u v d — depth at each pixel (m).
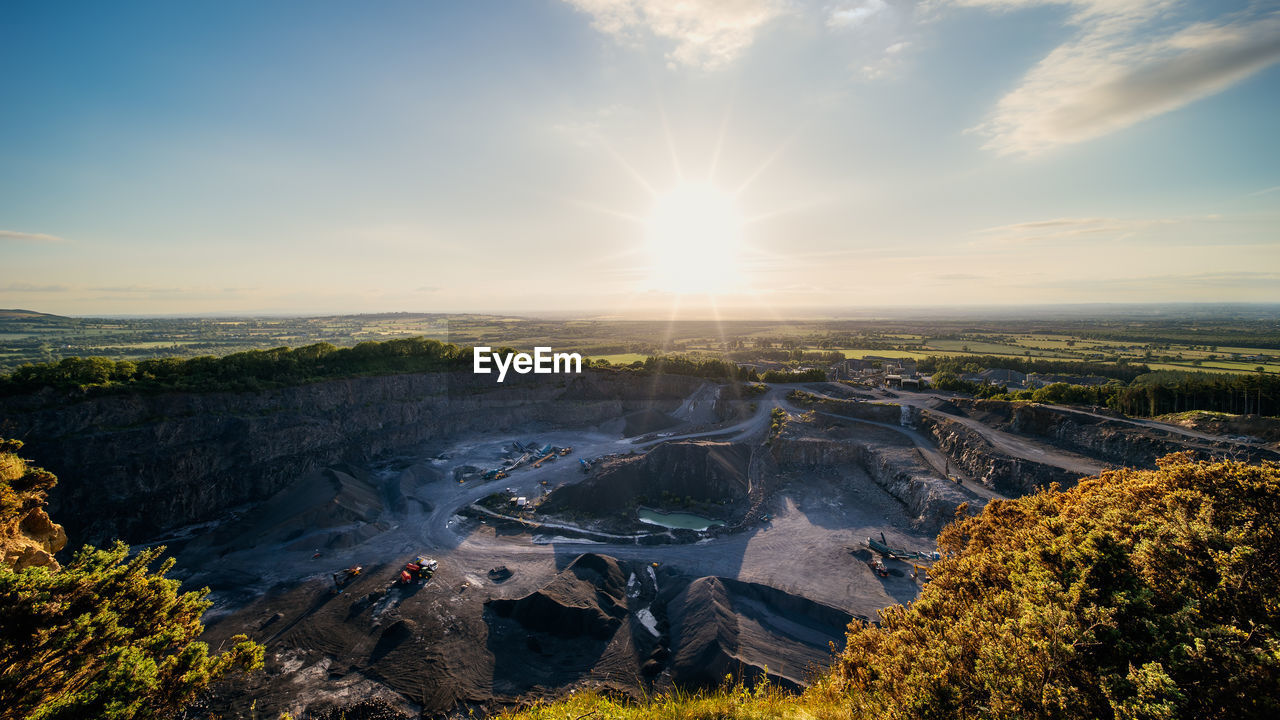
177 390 74.31
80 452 62.62
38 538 30.06
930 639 18.83
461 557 59.12
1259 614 15.17
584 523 69.44
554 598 47.88
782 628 46.59
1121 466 63.59
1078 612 15.68
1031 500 29.44
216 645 43.66
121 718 14.92
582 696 21.53
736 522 68.88
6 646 15.39
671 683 39.62
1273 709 12.44
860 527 64.81
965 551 30.39
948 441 79.12
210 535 63.41
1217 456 57.91
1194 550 17.33
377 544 62.47
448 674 40.09
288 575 54.75
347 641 43.75
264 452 78.00
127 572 20.09
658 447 85.38
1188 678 13.38
